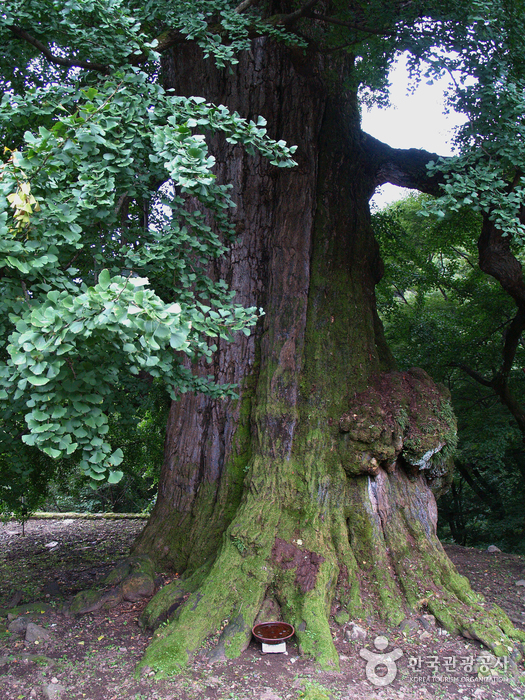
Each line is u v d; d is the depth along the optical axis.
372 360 5.44
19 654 3.61
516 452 11.48
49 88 3.20
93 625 4.15
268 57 6.04
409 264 11.83
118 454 2.39
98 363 2.57
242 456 5.27
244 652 3.63
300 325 5.29
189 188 3.18
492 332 10.50
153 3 4.38
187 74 6.24
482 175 4.00
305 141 5.84
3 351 3.02
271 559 4.22
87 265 3.78
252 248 5.75
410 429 4.89
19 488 4.75
